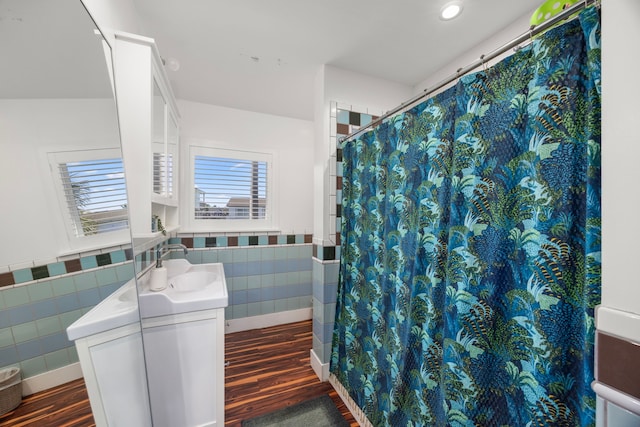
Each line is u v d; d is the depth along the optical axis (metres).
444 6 1.27
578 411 0.59
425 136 1.02
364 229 1.50
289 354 2.19
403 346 1.10
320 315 1.85
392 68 1.83
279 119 2.75
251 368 1.98
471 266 0.79
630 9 0.41
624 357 0.41
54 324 0.60
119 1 1.04
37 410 0.54
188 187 2.42
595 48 0.53
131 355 0.93
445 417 0.84
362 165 1.52
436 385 0.94
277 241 2.75
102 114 0.78
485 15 1.33
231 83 2.06
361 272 1.53
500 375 0.74
